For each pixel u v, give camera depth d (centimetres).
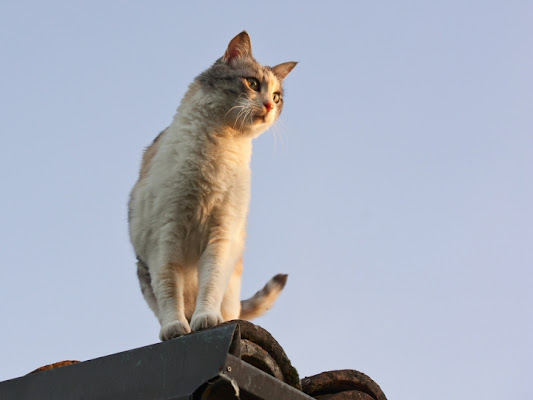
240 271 564
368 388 387
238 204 512
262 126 557
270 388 293
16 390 324
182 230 502
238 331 290
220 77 552
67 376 312
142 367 291
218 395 284
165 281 487
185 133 514
